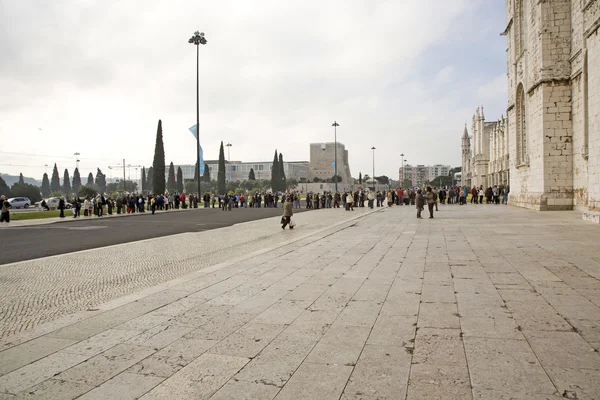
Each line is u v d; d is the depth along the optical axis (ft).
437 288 22.81
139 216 116.88
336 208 158.30
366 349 14.33
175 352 14.65
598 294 20.40
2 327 19.16
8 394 11.77
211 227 76.38
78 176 457.27
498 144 220.23
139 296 22.93
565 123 83.51
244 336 16.10
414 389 11.30
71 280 30.25
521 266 27.99
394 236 49.98
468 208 115.03
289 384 11.88
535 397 10.64
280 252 39.06
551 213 77.51
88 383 12.38
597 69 55.52
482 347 14.11
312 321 17.71
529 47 97.60
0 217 94.17
